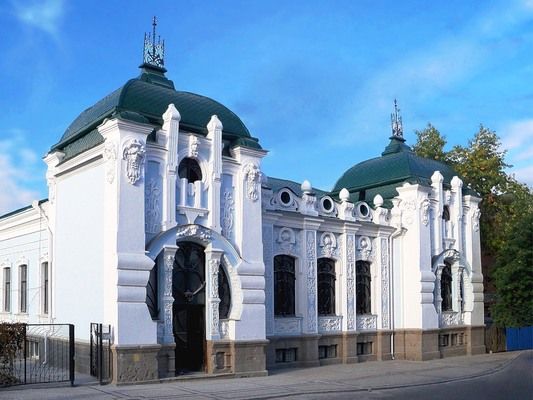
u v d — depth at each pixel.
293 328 24.55
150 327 18.48
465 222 32.09
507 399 16.89
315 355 24.86
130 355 18.00
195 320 20.70
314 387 18.97
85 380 18.23
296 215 24.83
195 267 20.58
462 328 30.95
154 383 18.33
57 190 22.62
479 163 41.47
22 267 27.56
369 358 27.31
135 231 18.58
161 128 19.94
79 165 20.70
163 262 19.36
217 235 20.72
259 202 22.14
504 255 34.12
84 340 19.70
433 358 28.56
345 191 27.30
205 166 20.77
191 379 19.34
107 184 18.91
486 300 40.12
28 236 26.83
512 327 33.88
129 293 18.22
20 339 17.75
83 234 20.36
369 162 32.59
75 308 20.48
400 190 29.55
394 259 29.03
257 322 21.47
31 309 25.91
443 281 30.78
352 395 17.69
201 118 21.45
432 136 44.00
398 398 17.20
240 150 21.69
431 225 29.97
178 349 20.23
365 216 28.12
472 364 26.52
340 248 26.84
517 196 42.25
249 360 21.09
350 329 26.59
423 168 31.02
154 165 19.56
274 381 20.03
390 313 28.48
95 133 20.64
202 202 20.55
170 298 19.36
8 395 15.85
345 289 26.59
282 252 24.52
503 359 28.64
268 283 23.73
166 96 21.27
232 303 21.19
